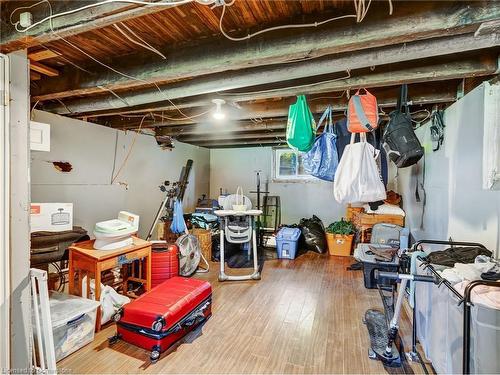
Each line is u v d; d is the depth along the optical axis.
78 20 1.35
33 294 1.74
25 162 1.66
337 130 2.67
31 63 2.21
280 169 6.05
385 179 2.58
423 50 1.60
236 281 3.52
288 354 2.05
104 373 1.85
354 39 1.46
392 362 1.92
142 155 4.47
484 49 1.88
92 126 3.65
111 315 2.46
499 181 1.65
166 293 2.43
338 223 5.00
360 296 3.05
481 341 1.21
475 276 1.43
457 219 2.35
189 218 4.96
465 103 2.22
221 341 2.21
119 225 2.64
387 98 2.74
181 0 1.20
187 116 3.57
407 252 2.35
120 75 2.15
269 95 2.54
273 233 5.70
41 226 2.48
